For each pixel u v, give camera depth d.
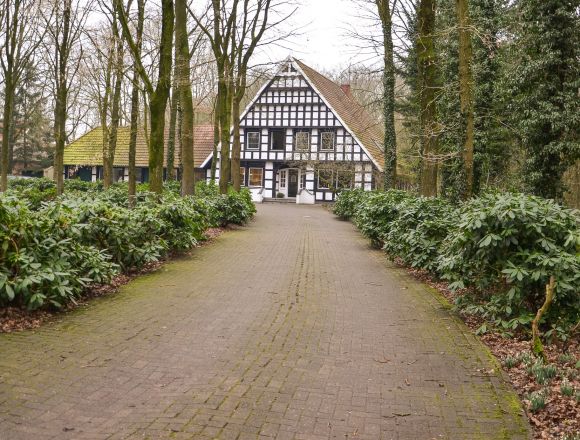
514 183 22.09
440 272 8.88
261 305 7.39
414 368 5.07
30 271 6.09
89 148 40.25
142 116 27.78
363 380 4.75
